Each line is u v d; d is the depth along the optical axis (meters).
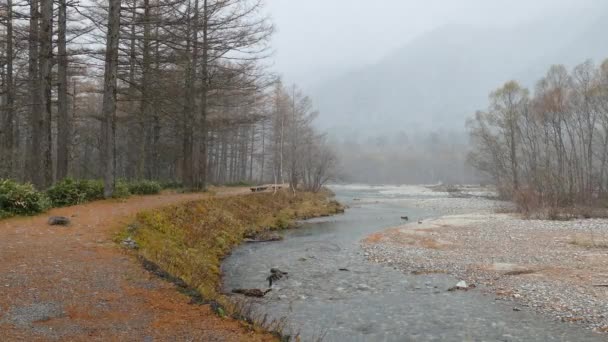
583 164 38.81
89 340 4.79
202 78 22.70
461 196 53.19
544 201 29.83
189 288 7.20
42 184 15.94
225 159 51.56
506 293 10.28
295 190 38.31
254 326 5.93
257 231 19.77
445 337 7.64
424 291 10.72
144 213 13.25
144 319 5.59
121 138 37.38
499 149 47.50
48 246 8.86
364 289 10.95
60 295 6.15
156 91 20.27
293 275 12.36
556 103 37.88
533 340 7.41
